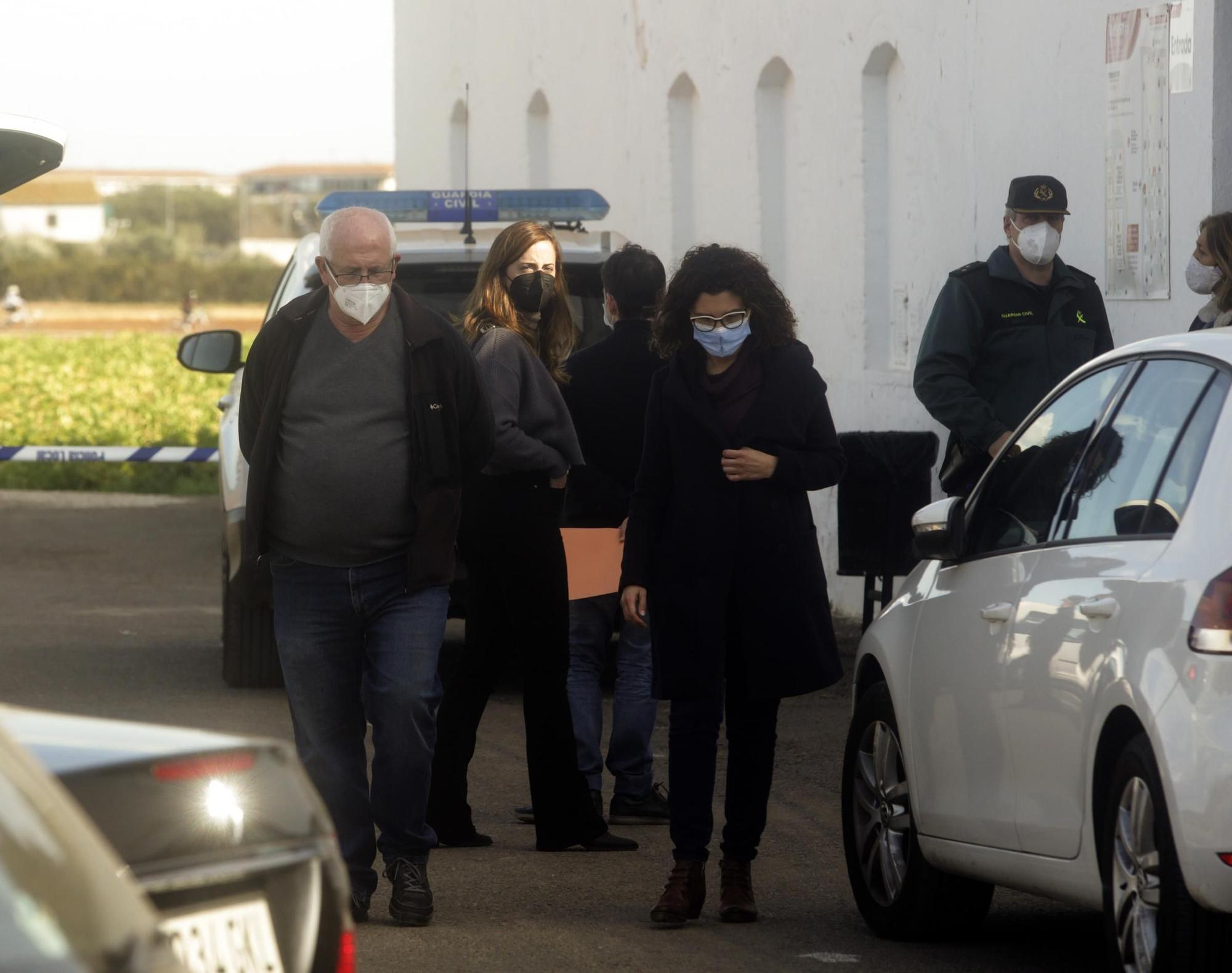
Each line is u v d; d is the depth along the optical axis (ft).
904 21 80.64
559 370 46.62
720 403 39.11
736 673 39.29
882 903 39.11
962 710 36.19
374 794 38.73
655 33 107.55
